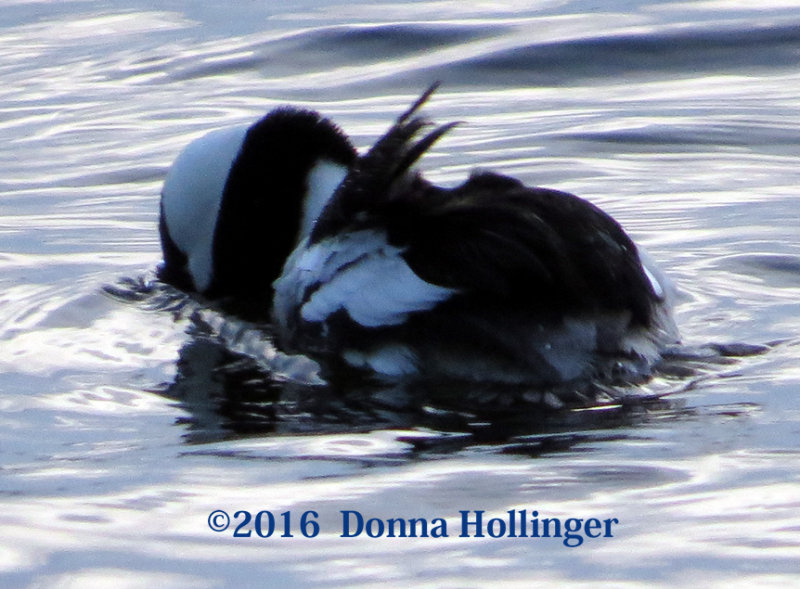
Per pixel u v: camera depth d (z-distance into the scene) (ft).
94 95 63.10
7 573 22.48
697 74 62.64
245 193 41.42
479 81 62.64
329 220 34.76
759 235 44.14
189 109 60.54
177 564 22.65
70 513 24.79
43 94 63.57
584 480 25.39
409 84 62.64
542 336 30.63
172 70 66.03
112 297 41.06
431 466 26.61
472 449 27.50
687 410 29.30
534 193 32.19
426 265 31.63
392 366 31.71
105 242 46.91
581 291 30.66
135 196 51.70
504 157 53.72
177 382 33.40
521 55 64.80
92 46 70.44
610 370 30.94
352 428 29.35
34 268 43.98
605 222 32.22
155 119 59.67
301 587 21.72
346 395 31.50
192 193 41.78
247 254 41.47
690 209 47.52
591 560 22.20
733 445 26.91
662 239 44.55
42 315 39.17
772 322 35.94
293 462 27.25
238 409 31.09
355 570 22.21
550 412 29.60
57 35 72.90
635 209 47.83
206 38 70.44
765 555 22.06
